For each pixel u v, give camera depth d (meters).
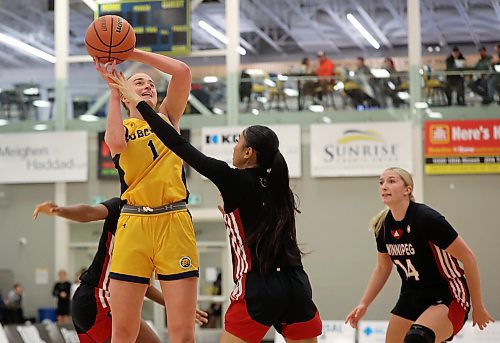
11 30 23.66
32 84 19.33
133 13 19.02
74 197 18.92
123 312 4.70
